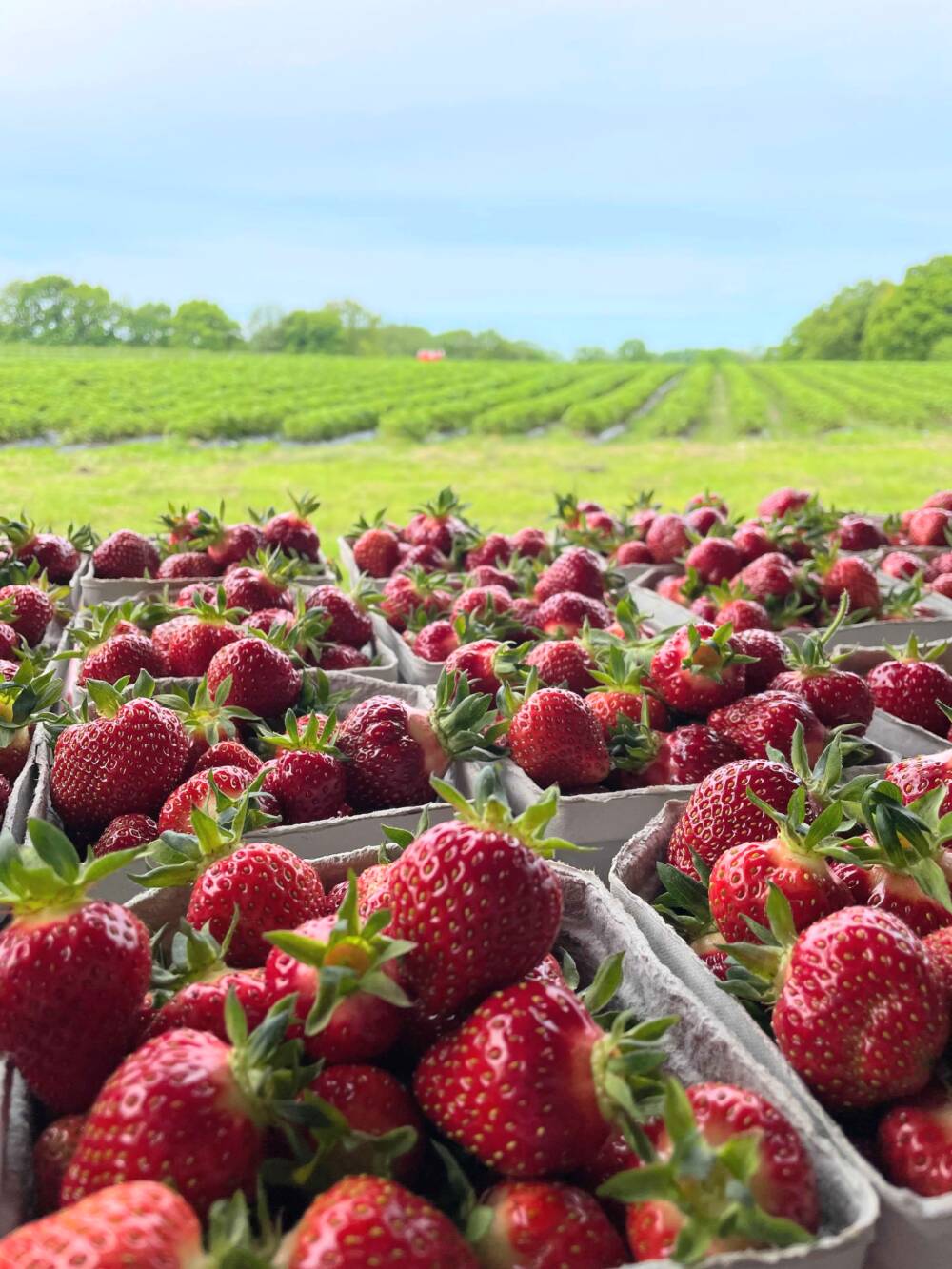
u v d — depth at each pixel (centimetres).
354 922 18
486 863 19
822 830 23
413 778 35
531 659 42
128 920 19
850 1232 17
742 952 22
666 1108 16
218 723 36
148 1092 16
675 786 34
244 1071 16
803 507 69
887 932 20
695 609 55
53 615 53
